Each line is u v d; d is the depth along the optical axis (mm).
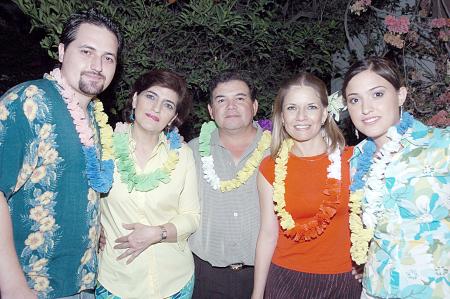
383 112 2473
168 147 3002
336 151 2893
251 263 3213
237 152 3340
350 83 2545
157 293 2811
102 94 4121
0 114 2127
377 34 5680
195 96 4547
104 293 2807
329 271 2807
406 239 2328
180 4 4367
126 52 3914
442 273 2258
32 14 3551
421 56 5141
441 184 2275
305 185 2854
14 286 2082
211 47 4359
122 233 2799
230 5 4117
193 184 3053
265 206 2977
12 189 2123
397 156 2398
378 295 2418
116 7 3871
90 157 2398
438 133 2363
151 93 2861
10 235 2117
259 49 4477
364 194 2555
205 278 3268
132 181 2775
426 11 4977
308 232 2779
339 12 5383
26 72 7910
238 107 3203
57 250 2318
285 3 5453
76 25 2436
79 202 2367
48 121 2246
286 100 2867
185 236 2920
